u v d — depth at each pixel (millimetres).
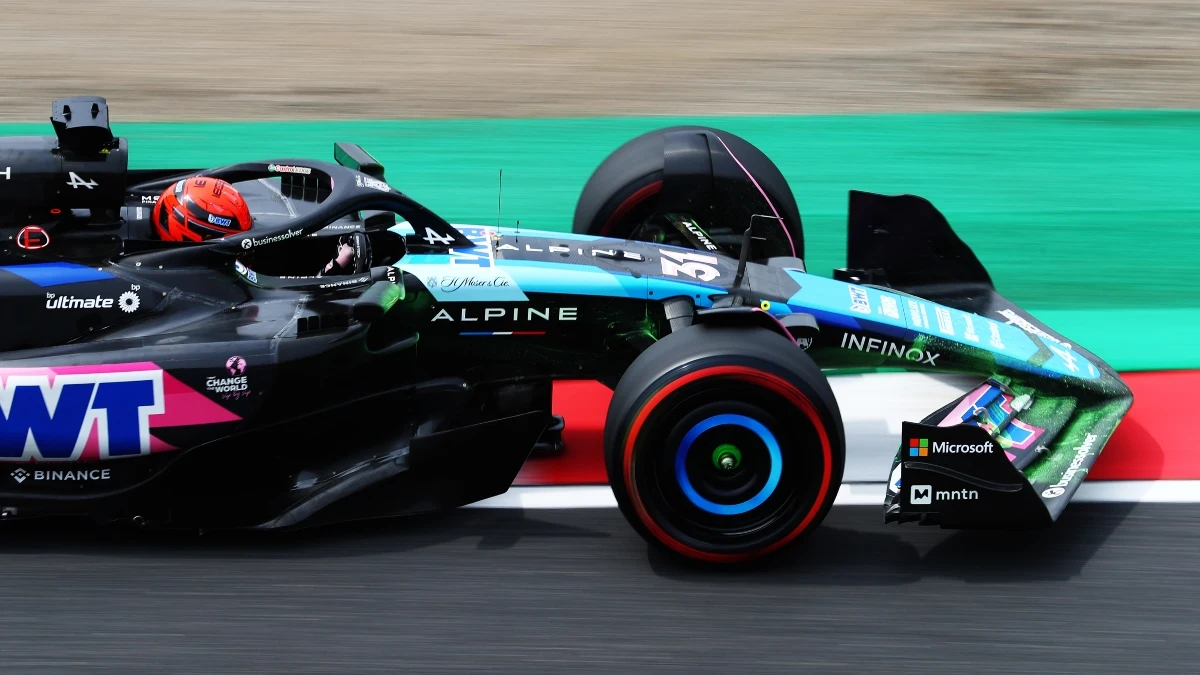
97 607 14672
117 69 39312
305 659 13797
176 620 14461
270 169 19250
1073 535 16516
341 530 16594
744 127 35375
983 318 19438
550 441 18891
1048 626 14523
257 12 46875
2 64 39312
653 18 46844
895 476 16281
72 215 16547
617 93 38188
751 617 14672
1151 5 48000
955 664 13812
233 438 16469
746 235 17203
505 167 32406
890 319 18391
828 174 32156
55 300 16203
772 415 15055
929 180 31922
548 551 16141
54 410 15453
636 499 15125
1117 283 26141
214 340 16172
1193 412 20016
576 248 18922
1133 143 34531
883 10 47875
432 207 29734
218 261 17016
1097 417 17734
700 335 15211
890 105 37469
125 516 16000
